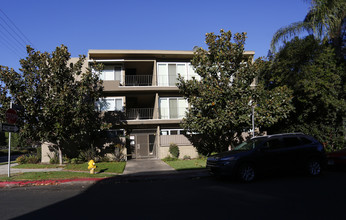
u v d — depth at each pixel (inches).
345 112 589.3
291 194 261.7
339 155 420.8
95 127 585.6
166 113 794.8
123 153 668.7
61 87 532.4
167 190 306.0
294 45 614.9
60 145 591.2
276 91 565.9
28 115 526.6
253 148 350.3
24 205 242.2
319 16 580.4
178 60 820.6
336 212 197.6
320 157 381.1
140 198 265.3
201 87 553.9
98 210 219.6
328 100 554.9
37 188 341.1
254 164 342.0
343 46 641.0
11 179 390.3
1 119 506.6
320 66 575.8
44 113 502.6
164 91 773.9
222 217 191.0
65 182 376.5
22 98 501.7
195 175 417.1
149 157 754.2
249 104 546.0
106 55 768.9
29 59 518.0
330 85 556.7
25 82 514.3
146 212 209.5
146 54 776.3
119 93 768.3
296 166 364.5
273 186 307.3
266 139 363.6
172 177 411.5
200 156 681.6
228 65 546.3
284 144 368.2
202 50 569.3
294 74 606.5
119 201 253.3
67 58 550.9
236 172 332.2
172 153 671.8
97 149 665.6
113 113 704.4
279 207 214.5
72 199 266.1
